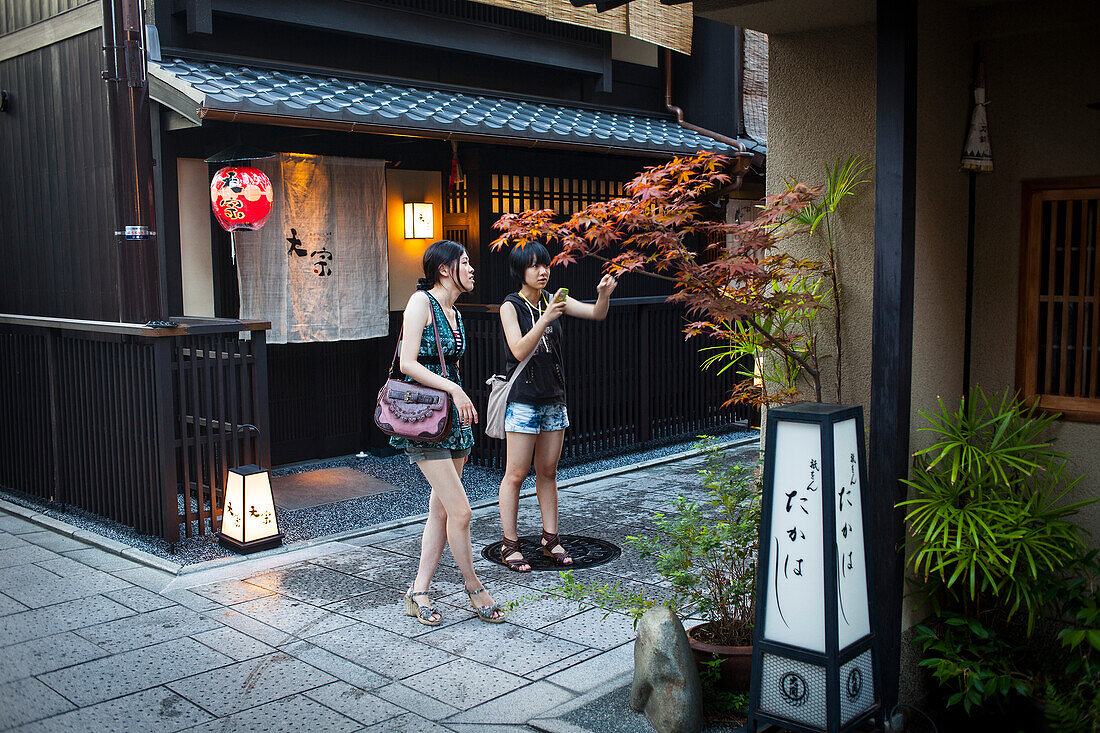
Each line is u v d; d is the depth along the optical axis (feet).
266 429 23.53
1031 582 13.47
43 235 26.45
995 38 14.69
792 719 12.14
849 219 14.51
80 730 13.32
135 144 21.90
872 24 14.23
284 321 28.30
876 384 13.09
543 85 36.83
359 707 14.14
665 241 14.65
